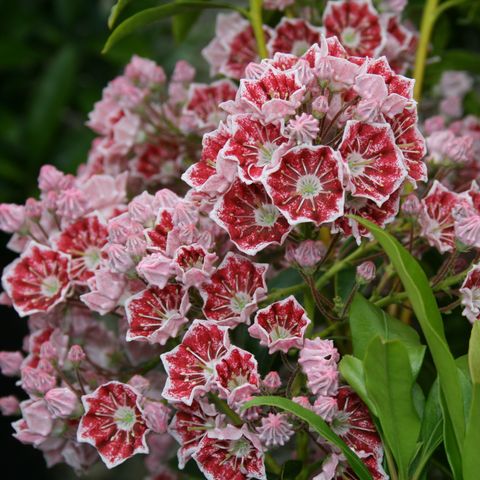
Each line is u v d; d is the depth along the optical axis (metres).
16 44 0.75
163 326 0.46
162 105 0.56
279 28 0.53
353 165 0.45
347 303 0.47
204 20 0.83
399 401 0.43
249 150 0.45
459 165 0.51
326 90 0.45
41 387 0.48
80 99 0.76
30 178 0.74
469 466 0.42
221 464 0.45
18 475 0.80
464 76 0.62
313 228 0.47
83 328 0.51
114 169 0.56
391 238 0.43
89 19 0.78
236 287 0.46
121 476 0.85
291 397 0.46
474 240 0.46
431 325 0.43
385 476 0.45
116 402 0.46
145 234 0.46
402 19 0.62
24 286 0.49
